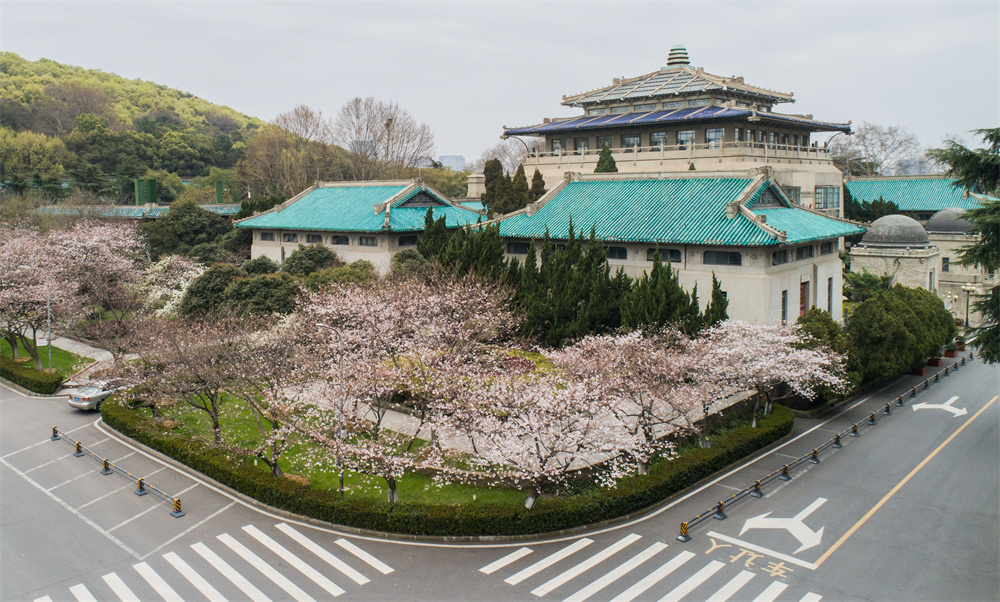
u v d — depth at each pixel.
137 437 36.31
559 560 24.77
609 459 29.17
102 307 55.62
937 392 45.50
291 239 68.06
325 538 26.62
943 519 27.52
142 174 123.88
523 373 37.28
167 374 34.06
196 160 146.38
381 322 39.47
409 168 119.50
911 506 28.67
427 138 122.94
